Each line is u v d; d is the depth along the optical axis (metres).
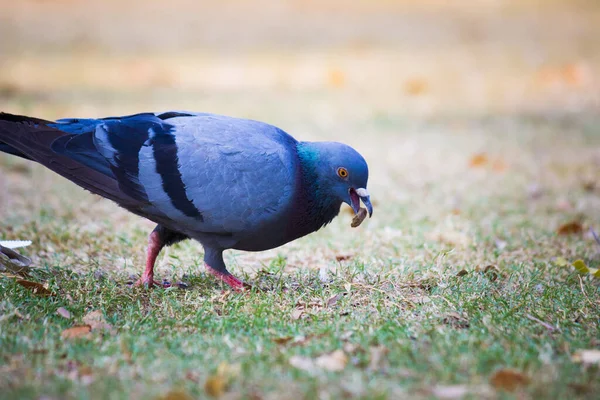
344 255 10.62
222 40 32.09
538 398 6.09
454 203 13.49
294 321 8.02
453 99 22.97
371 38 33.41
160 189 8.37
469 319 7.98
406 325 7.73
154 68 26.22
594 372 6.58
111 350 7.00
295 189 8.55
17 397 6.00
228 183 8.37
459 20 38.00
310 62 28.50
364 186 8.69
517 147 17.53
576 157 16.61
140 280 9.23
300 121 19.66
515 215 12.85
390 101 22.61
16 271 9.14
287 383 6.27
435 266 9.85
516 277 9.52
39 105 19.89
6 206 12.61
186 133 8.48
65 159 8.41
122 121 8.63
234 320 7.93
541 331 7.70
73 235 11.20
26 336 7.25
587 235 11.77
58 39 30.83
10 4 38.38
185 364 6.68
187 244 11.09
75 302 8.41
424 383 6.32
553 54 29.78
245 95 22.72
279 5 40.66
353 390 6.11
